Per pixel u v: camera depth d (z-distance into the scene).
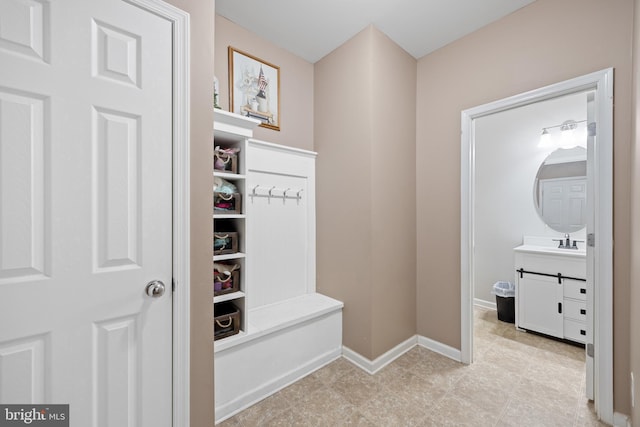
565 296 2.35
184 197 1.16
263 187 2.07
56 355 0.90
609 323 1.44
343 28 2.00
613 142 1.44
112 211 1.00
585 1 1.54
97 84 0.97
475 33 2.01
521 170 2.98
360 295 2.02
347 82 2.12
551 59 1.66
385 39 2.05
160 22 1.10
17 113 0.84
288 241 2.22
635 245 1.26
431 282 2.25
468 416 1.49
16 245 0.84
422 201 2.32
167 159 1.12
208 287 1.25
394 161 2.12
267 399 1.65
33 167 0.87
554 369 1.95
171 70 1.13
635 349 1.22
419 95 2.34
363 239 1.99
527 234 2.94
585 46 1.54
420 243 2.33
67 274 0.92
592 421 1.45
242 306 1.68
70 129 0.92
